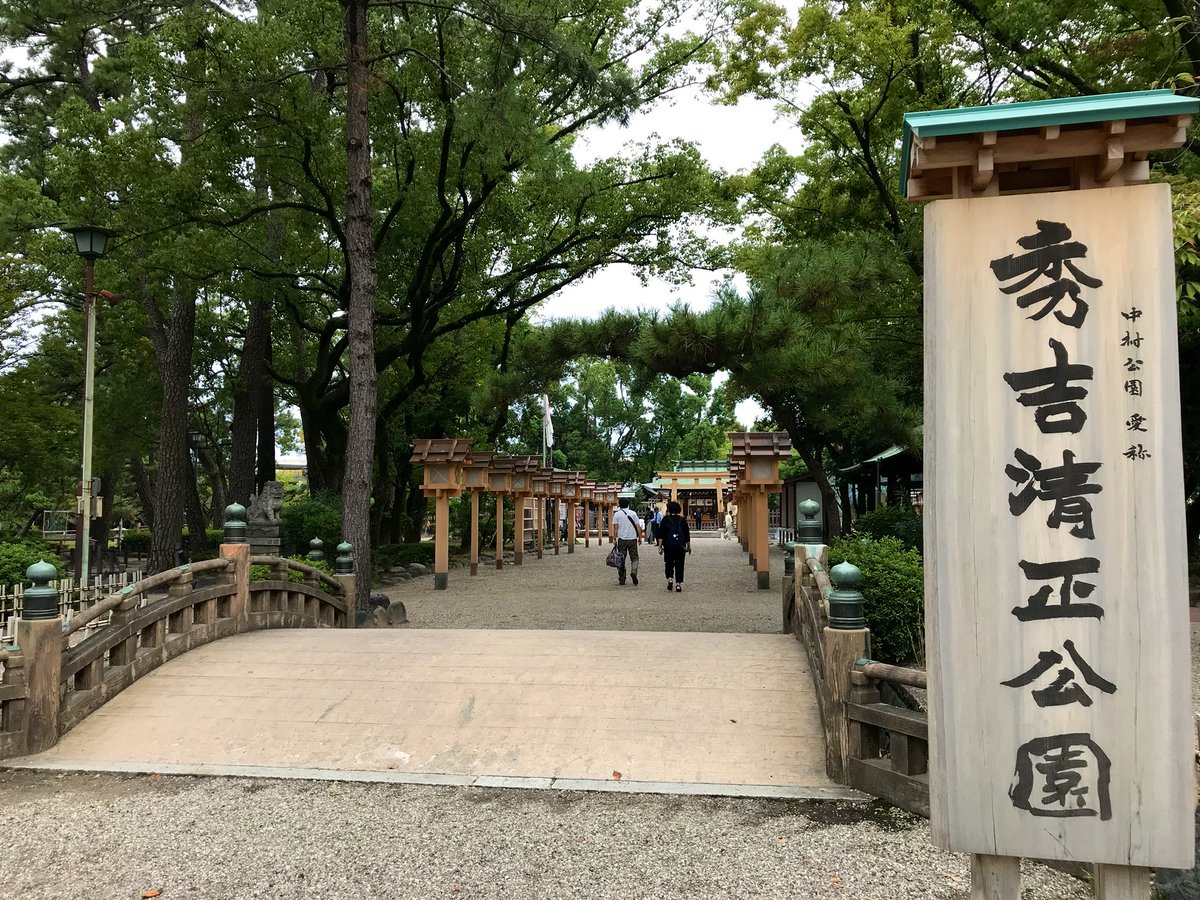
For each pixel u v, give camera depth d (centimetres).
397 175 1683
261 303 1947
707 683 577
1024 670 233
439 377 2312
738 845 377
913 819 402
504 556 2458
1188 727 223
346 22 1201
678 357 1055
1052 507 233
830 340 1062
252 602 809
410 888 342
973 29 1289
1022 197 239
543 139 1353
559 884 343
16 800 448
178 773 486
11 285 1656
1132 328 231
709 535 4234
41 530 2536
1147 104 219
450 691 583
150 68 1274
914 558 724
